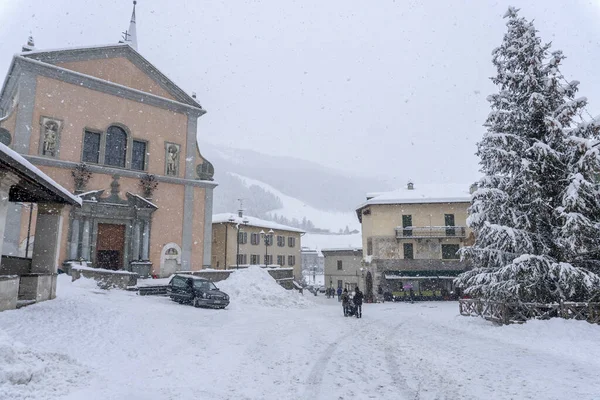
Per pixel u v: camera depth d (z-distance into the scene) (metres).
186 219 34.12
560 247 15.81
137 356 9.16
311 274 110.44
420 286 43.12
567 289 15.59
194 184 35.00
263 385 7.47
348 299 22.05
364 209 48.50
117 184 30.33
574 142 15.62
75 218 27.77
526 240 16.27
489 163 18.48
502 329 15.15
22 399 5.55
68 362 7.59
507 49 18.03
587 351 11.30
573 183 15.38
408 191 48.06
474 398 7.01
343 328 16.31
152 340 10.92
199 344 11.10
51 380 6.45
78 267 23.25
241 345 11.30
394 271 43.50
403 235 44.59
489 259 17.75
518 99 17.91
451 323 18.45
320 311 25.23
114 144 31.27
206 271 30.02
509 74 17.81
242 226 60.12
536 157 16.78
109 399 6.14
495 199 17.33
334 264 66.19
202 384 7.35
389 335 14.62
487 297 17.84
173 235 33.22
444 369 9.12
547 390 7.50
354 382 7.85
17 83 28.89
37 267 15.05
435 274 42.81
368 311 27.77
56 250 15.52
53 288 15.09
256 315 19.56
